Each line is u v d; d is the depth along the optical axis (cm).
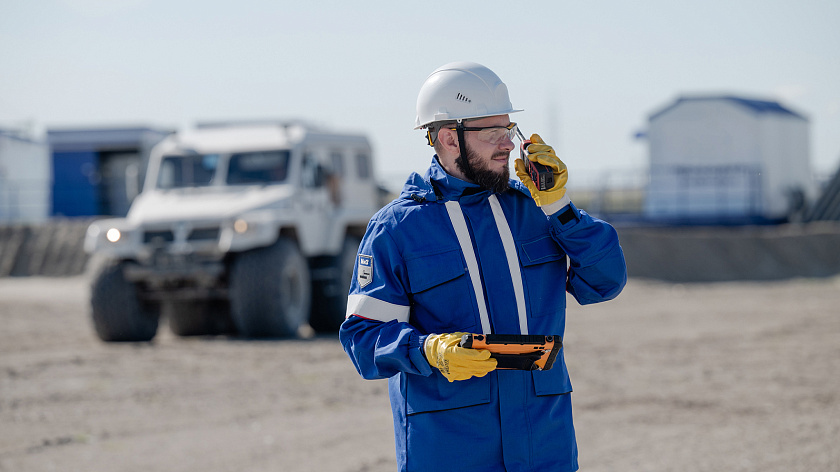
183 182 1422
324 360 1126
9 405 868
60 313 1648
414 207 329
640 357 1156
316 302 1464
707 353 1183
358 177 1593
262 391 943
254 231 1259
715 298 1934
